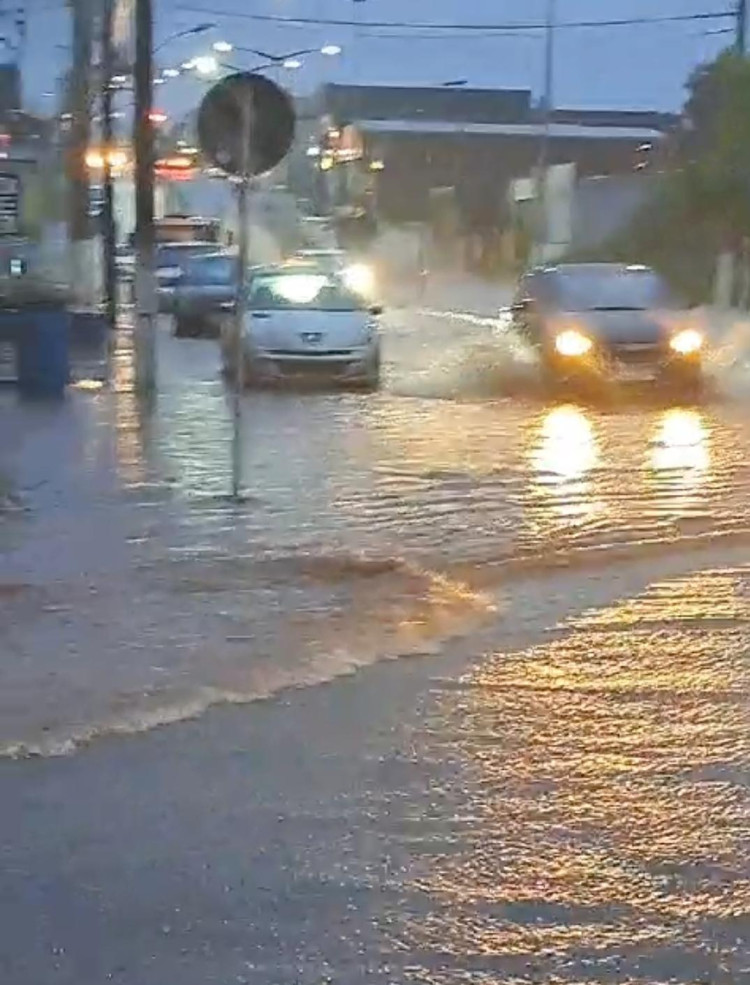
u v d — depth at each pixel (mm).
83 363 42625
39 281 41438
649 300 34469
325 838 8938
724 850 8789
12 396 33281
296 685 12031
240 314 20641
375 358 35844
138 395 31375
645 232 65062
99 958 7461
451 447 25531
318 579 15617
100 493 20641
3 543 17328
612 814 9344
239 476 20844
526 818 9273
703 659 12859
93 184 61156
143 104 31281
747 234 60000
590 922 7832
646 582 15891
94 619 13977
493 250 102188
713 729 11000
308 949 7535
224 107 19906
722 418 29844
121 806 9461
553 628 13875
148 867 8539
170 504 19875
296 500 20297
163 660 12695
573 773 10078
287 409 31438
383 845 8836
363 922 7828
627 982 7215
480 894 8172
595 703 11602
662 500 20625
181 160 68375
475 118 118312
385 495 20750
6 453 24391
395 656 12891
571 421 29328
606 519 19250
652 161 87500
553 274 35750
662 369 32938
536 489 21391
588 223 80125
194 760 10312
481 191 106500
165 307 57188
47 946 7598
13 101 60188
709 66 73375
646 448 25500
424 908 8000
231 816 9297
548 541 17891
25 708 11398
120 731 10906
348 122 111438
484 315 65562
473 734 10852
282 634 13516
